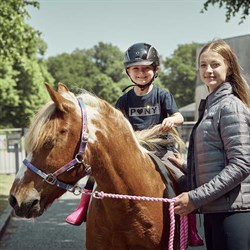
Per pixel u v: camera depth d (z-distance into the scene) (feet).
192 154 9.23
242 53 23.63
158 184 9.59
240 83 8.91
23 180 8.05
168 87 257.55
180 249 9.67
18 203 7.99
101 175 8.73
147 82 10.99
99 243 9.53
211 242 9.32
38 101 129.90
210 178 8.59
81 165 8.22
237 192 8.50
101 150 8.54
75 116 8.21
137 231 9.09
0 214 25.58
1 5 31.40
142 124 11.23
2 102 122.01
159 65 11.35
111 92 215.51
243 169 8.09
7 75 121.39
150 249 9.37
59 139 8.01
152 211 9.23
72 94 8.60
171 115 11.02
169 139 10.83
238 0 28.43
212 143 8.62
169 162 10.93
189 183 9.31
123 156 8.89
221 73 8.79
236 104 8.41
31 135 8.01
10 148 48.83
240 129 8.23
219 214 8.71
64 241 20.98
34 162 8.02
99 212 9.34
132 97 11.39
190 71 251.60
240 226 8.51
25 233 22.67
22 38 33.45
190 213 9.47
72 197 34.22
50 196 8.18
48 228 23.67
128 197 8.65
